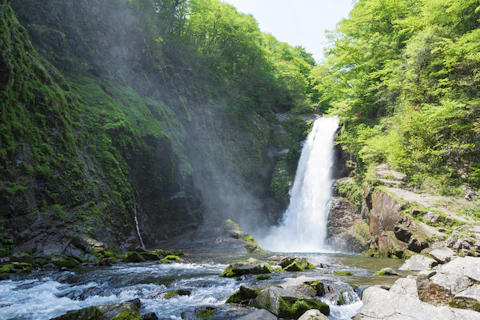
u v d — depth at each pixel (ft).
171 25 143.74
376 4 101.35
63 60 85.51
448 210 57.98
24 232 51.06
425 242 53.36
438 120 68.08
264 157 144.77
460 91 69.10
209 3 146.82
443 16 77.15
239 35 155.84
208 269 42.60
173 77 123.65
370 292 23.85
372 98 101.81
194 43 150.10
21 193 52.65
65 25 91.09
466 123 66.18
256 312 20.40
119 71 99.09
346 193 97.40
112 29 103.35
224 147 130.31
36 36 82.53
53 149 61.36
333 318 22.49
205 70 143.95
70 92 75.31
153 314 22.16
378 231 70.08
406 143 74.79
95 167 69.05
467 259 23.77
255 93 165.58
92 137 72.49
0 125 52.85
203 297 27.81
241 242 79.05
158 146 86.38
